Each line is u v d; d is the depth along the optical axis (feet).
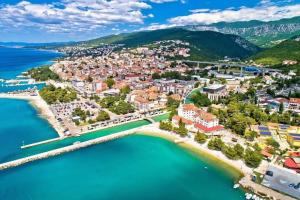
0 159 654.94
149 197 519.60
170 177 590.14
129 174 601.62
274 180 527.81
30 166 627.87
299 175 515.50
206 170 615.98
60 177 585.22
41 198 511.40
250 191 529.86
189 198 516.73
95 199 511.81
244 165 626.23
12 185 551.18
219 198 515.50
